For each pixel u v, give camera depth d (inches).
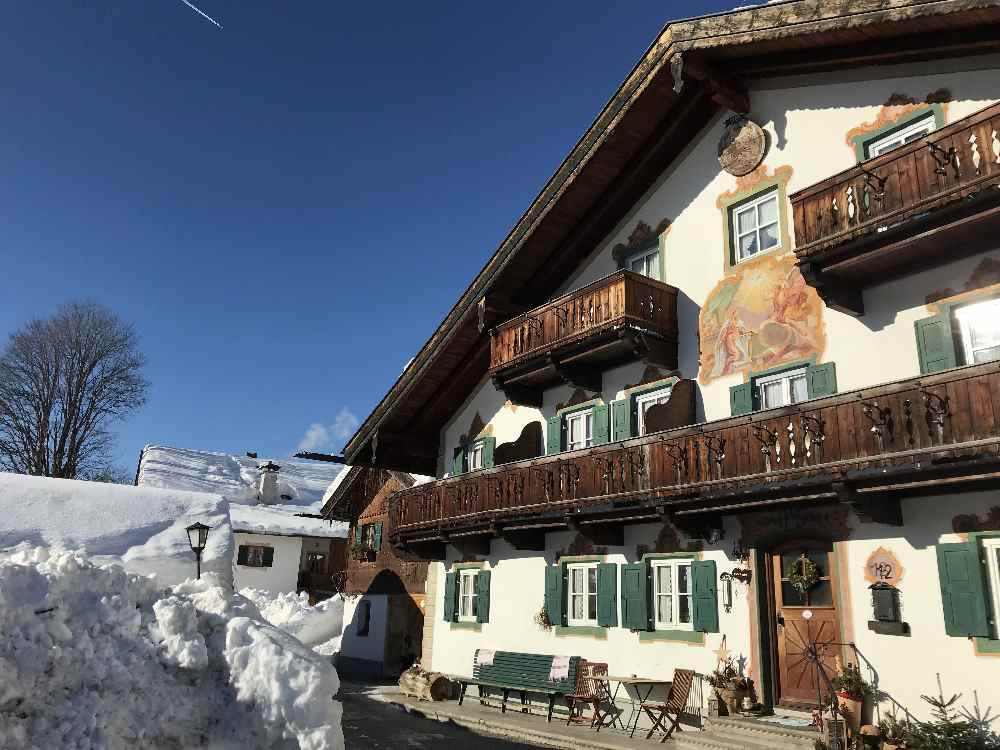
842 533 419.8
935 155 380.8
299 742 250.5
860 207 409.4
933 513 385.4
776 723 407.8
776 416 411.8
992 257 389.1
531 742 502.3
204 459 1785.2
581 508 519.8
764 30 465.4
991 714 349.7
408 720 587.2
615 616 536.7
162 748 248.7
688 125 569.6
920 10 397.7
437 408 781.3
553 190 610.2
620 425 572.1
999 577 360.5
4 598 250.8
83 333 1477.6
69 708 240.4
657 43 526.0
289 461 1957.4
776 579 453.4
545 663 573.3
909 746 355.6
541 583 608.7
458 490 649.0
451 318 697.0
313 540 1456.7
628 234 611.8
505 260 649.0
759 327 490.3
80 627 265.3
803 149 493.7
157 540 640.4
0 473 685.3
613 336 535.5
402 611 896.9
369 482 1034.7
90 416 1462.8
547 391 659.4
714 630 471.2
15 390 1393.9
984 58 417.1
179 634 280.2
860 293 438.9
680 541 507.5
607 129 567.5
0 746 220.1
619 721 513.7
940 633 372.8
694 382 522.6
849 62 470.9
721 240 531.8
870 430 371.6
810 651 423.5
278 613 1128.8
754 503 428.1
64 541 599.8
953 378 345.4
